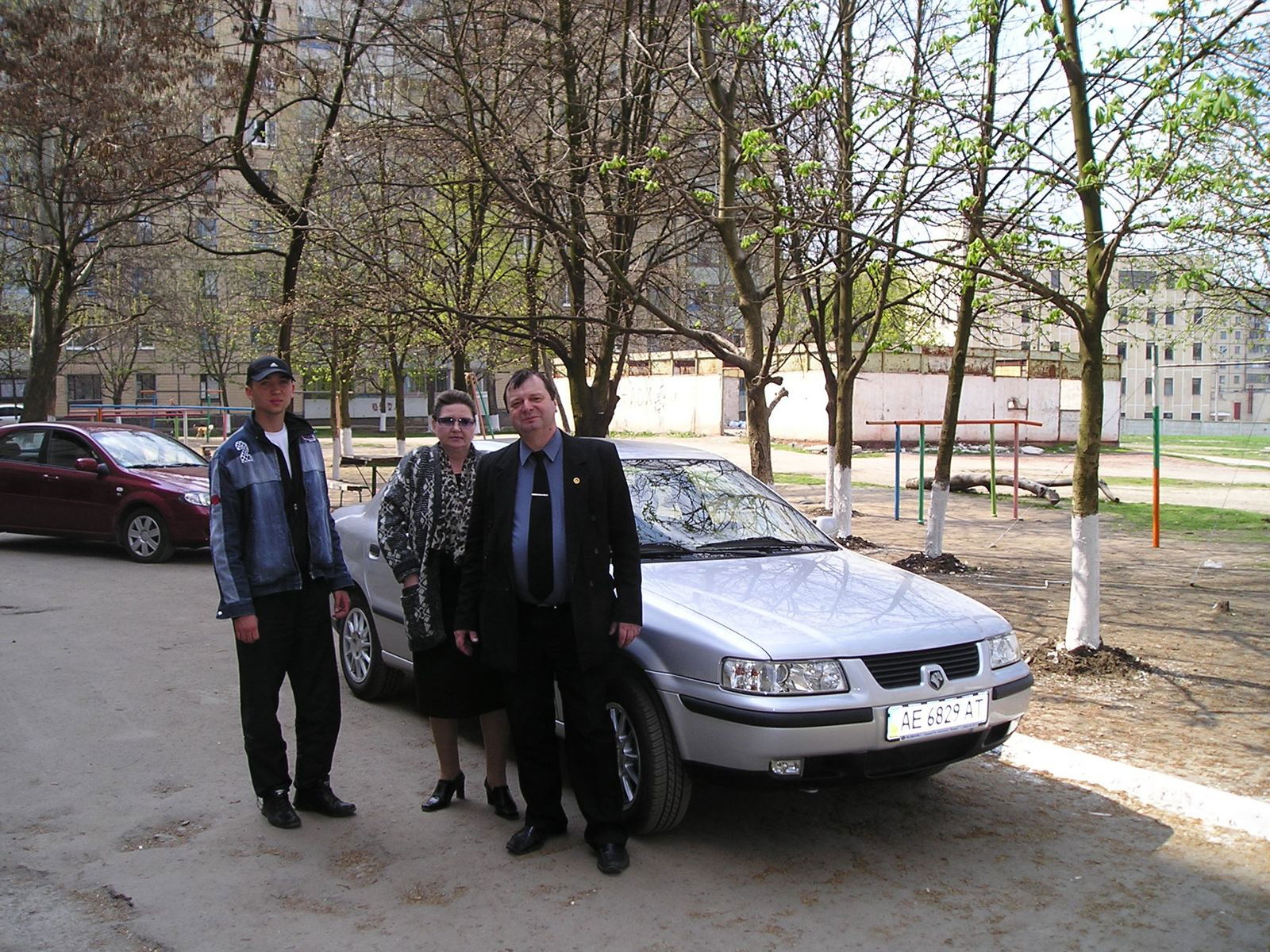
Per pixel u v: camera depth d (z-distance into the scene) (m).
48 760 5.57
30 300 34.19
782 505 6.19
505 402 4.48
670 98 11.80
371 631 6.59
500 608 4.40
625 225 11.28
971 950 3.69
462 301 11.25
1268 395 27.17
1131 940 3.77
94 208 18.08
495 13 10.30
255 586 4.71
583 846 4.57
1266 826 4.70
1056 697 6.72
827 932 3.80
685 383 42.97
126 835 4.62
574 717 4.39
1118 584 10.66
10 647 8.04
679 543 5.51
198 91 15.14
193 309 35.34
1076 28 7.18
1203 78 6.11
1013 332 11.32
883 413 36.34
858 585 5.06
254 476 4.73
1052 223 7.51
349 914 3.92
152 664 7.60
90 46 15.44
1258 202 7.45
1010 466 28.69
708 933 3.78
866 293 15.23
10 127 15.93
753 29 8.70
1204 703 6.56
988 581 10.88
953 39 7.82
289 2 15.86
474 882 4.20
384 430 51.88
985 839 4.66
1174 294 13.17
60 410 50.12
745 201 10.52
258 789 4.75
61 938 3.71
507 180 10.21
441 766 4.99
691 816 4.92
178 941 3.70
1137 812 5.00
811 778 4.21
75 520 12.67
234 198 20.31
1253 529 15.16
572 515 4.32
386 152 11.60
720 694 4.24
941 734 4.41
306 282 12.91
